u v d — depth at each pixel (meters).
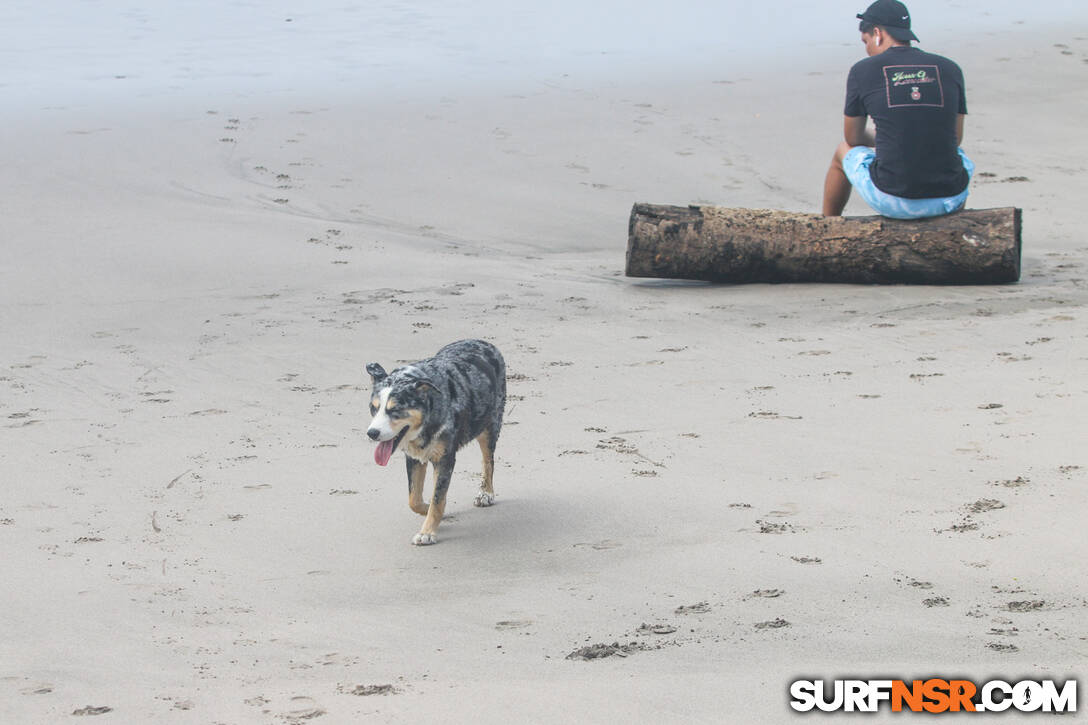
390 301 17.44
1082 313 15.55
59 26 40.53
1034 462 10.31
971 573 8.21
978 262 17.23
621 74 31.47
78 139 25.00
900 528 9.21
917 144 17.39
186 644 7.79
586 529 9.77
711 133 26.27
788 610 7.85
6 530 10.06
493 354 10.76
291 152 24.73
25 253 19.17
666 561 8.96
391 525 10.12
